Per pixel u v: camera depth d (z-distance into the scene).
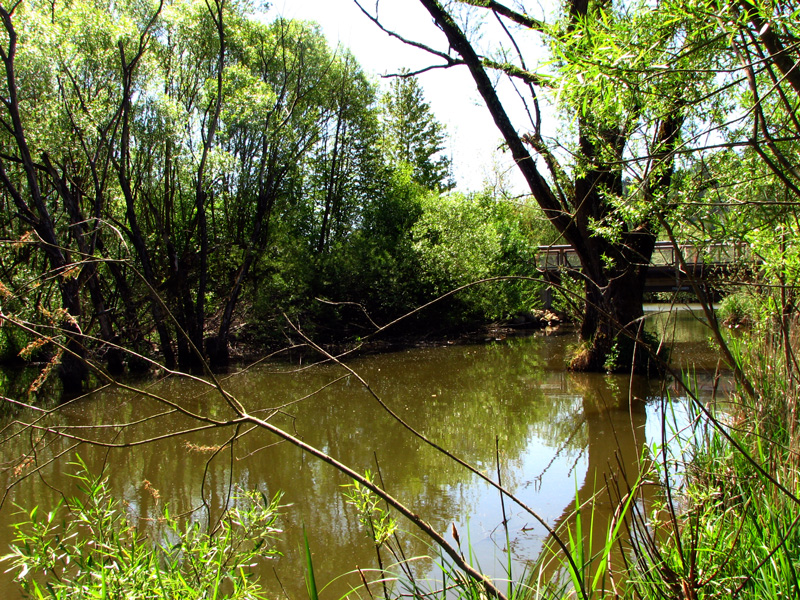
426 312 22.30
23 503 6.19
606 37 2.43
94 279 13.28
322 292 20.06
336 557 4.74
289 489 6.35
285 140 18.52
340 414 10.04
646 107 3.23
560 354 16.72
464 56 9.99
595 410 9.28
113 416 10.37
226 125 17.47
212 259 18.42
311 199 26.06
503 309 23.52
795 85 2.18
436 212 25.00
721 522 2.79
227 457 7.60
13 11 11.12
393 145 41.81
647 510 4.43
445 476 6.53
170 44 17.16
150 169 15.82
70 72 12.90
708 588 2.51
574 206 10.45
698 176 3.67
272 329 18.38
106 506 2.87
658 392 10.20
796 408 3.36
